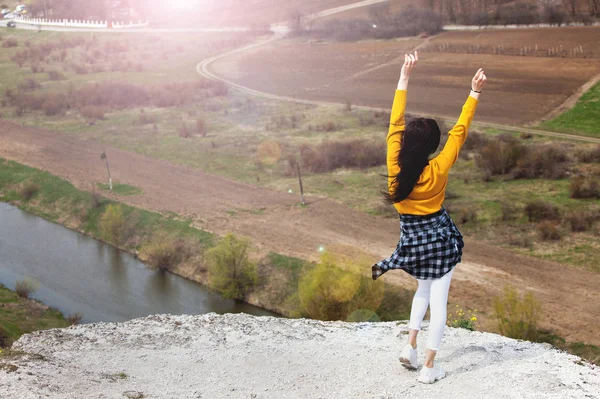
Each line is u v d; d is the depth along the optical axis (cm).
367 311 3503
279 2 17162
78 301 4128
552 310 3466
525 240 4297
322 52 12025
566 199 4938
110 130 7969
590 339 3200
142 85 10694
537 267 3956
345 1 16200
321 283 3522
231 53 13025
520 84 8675
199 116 8544
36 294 4206
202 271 4397
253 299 3969
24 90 10588
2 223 5475
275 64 11644
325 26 13825
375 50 11575
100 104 9425
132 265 4622
